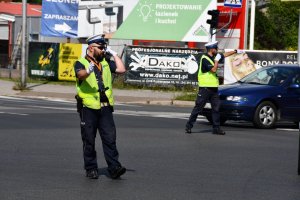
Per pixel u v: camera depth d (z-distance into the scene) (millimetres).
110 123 14336
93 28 58812
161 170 15695
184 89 46938
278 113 25766
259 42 74938
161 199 12508
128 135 22109
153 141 20766
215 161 17250
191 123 23172
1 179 14109
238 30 57688
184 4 55812
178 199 12555
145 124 25891
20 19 74500
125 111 32250
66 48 51719
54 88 46906
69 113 29484
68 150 18406
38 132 22156
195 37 56000
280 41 75875
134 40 61594
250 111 25156
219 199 12664
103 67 14281
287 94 25766
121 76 48000
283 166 16750
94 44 14141
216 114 23000
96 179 14367
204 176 15047
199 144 20406
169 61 47188
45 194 12727
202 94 22703
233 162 17172
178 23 56219
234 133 23688
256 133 23984
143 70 47594
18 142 19703
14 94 42562
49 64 52531
